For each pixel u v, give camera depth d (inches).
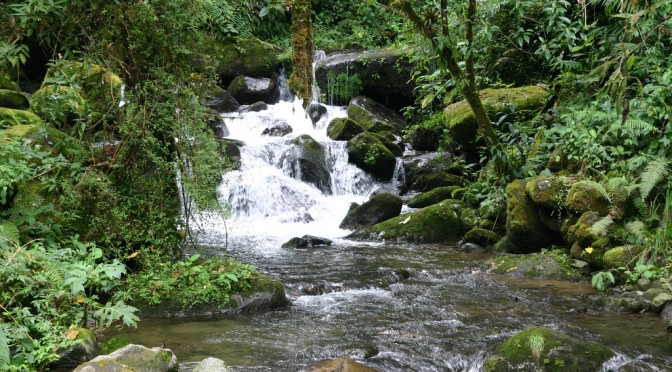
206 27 304.3
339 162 495.2
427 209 382.0
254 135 533.6
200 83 257.9
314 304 239.5
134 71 243.9
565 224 292.4
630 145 292.0
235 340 196.7
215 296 226.7
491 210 347.3
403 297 249.0
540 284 267.1
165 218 248.8
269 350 187.8
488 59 370.6
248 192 433.7
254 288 233.6
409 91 587.8
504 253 330.3
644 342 195.6
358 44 677.3
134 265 247.6
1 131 217.9
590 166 296.7
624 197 271.0
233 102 564.4
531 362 170.9
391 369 175.9
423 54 341.7
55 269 181.6
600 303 234.7
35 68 502.9
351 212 416.2
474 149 446.0
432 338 199.5
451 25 308.7
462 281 275.1
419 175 483.5
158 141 246.5
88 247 229.1
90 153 238.8
